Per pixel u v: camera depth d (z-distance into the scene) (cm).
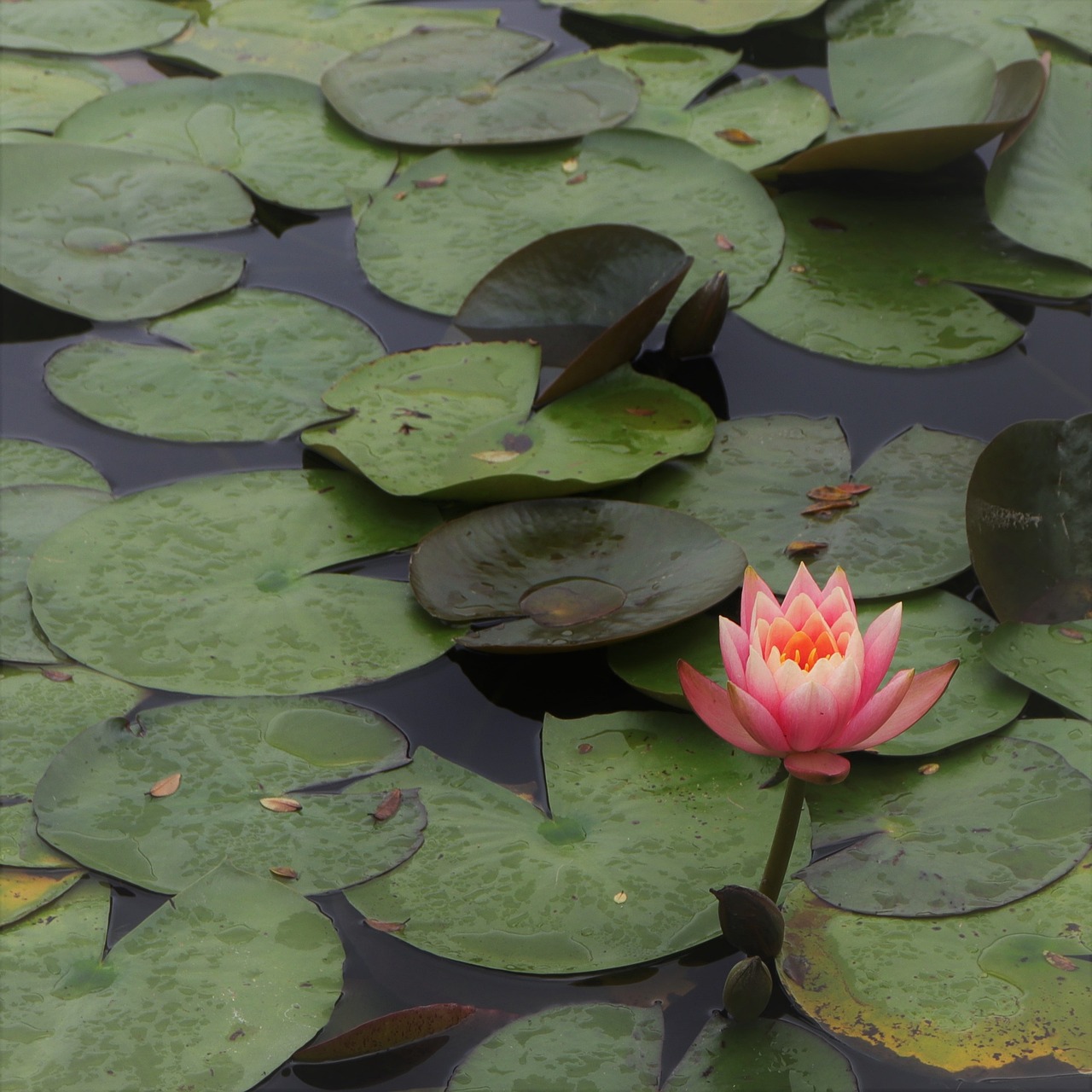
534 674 351
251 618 352
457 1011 337
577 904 341
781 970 339
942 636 351
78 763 346
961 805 345
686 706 349
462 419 362
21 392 366
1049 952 339
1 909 341
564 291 371
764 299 373
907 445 361
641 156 384
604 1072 336
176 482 360
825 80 397
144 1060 336
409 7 407
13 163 381
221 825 344
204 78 393
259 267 376
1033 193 378
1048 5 401
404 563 356
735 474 360
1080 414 363
